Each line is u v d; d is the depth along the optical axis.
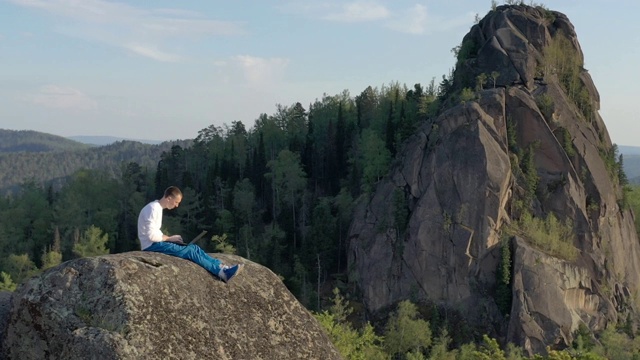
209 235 122.94
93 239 102.88
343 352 34.47
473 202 98.88
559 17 126.38
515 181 103.31
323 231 112.00
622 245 107.56
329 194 141.38
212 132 176.12
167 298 10.19
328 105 174.00
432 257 98.12
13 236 127.00
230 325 10.70
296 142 148.12
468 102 107.00
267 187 138.25
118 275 9.95
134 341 9.35
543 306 90.12
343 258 116.38
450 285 96.50
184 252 11.33
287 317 11.66
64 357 9.30
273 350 10.94
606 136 119.00
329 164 142.25
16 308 10.01
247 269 12.05
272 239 116.94
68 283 9.91
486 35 124.38
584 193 105.38
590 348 84.81
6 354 9.98
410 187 104.75
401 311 81.19
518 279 92.06
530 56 115.00
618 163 117.12
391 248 102.06
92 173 164.50
